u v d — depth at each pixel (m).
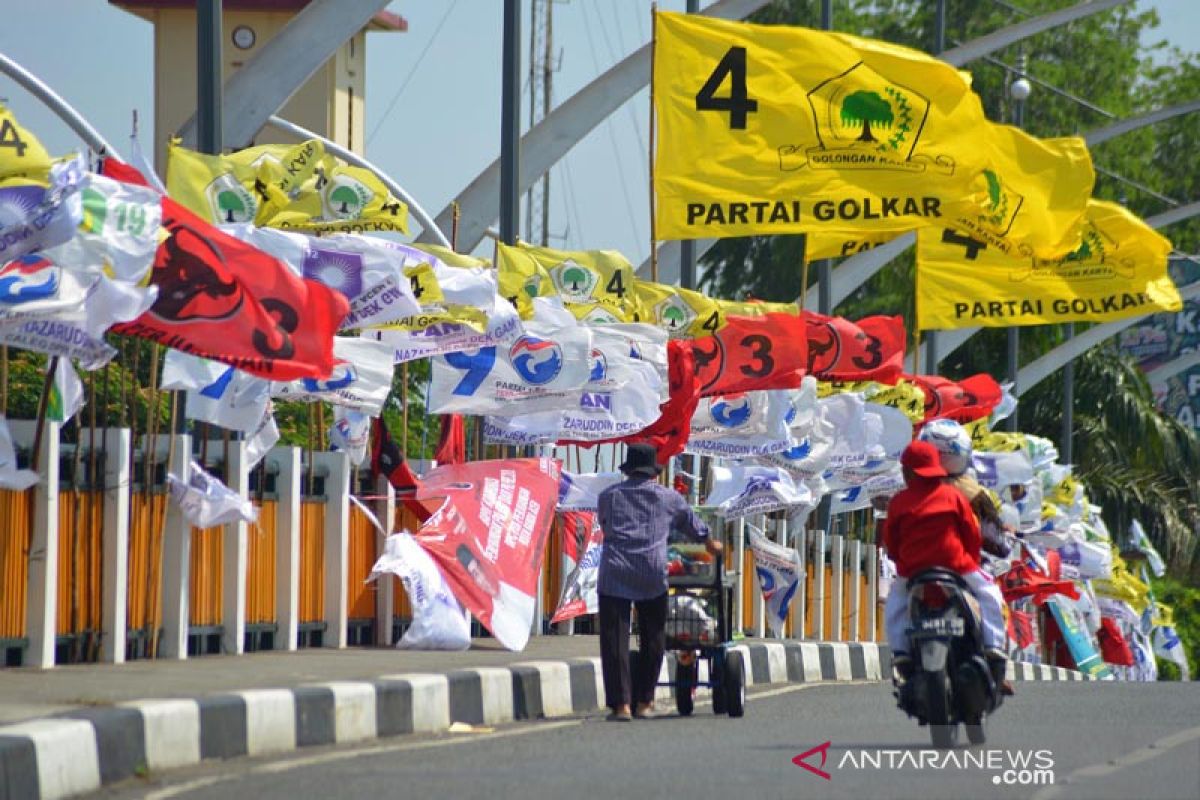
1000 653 32.22
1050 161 70.81
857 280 100.31
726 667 38.34
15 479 33.12
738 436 57.88
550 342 46.25
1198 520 156.75
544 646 48.31
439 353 42.97
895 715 39.47
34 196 30.00
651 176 57.72
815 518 83.19
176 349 34.06
